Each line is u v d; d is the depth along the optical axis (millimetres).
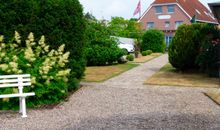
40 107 11492
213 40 19234
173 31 60312
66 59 12883
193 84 16516
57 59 13000
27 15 13031
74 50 14000
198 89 15234
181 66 20828
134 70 22500
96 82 16938
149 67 24484
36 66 12156
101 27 25750
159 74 20234
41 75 11945
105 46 25266
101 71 21484
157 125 9266
